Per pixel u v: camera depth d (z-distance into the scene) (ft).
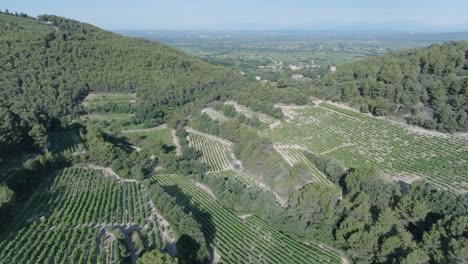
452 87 402.31
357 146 392.68
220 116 558.15
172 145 479.00
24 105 418.72
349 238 212.02
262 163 365.61
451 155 338.34
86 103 576.61
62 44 602.85
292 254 232.32
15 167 331.36
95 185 322.96
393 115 428.56
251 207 286.46
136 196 307.99
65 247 225.76
